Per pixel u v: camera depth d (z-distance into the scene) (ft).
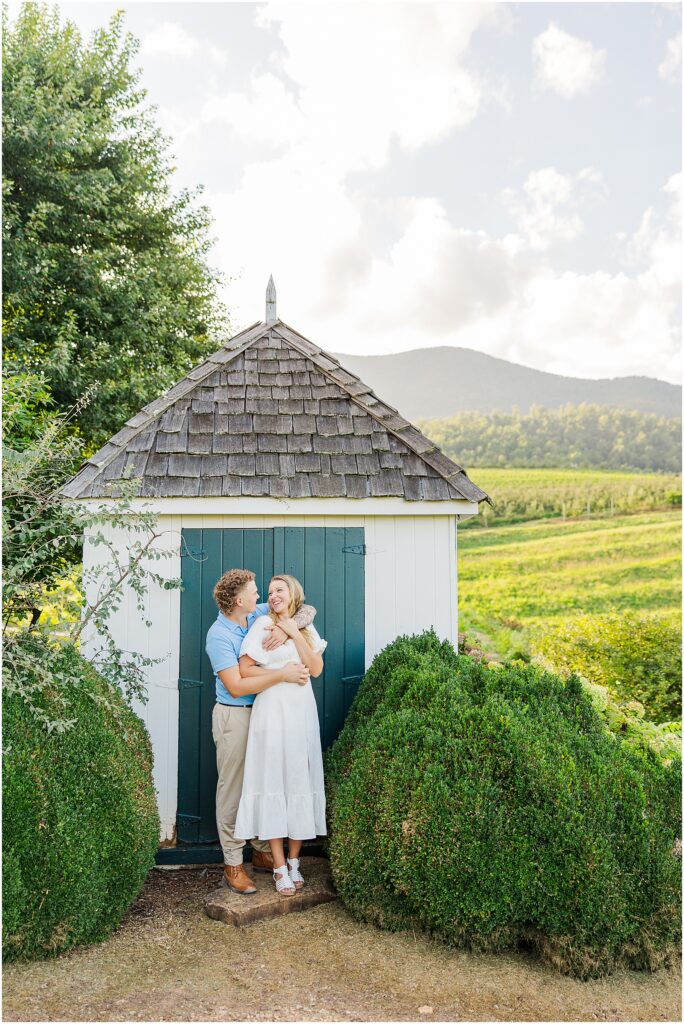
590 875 12.34
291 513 18.62
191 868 17.88
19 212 37.86
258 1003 11.47
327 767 16.74
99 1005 11.25
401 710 15.16
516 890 12.55
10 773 12.42
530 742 13.42
